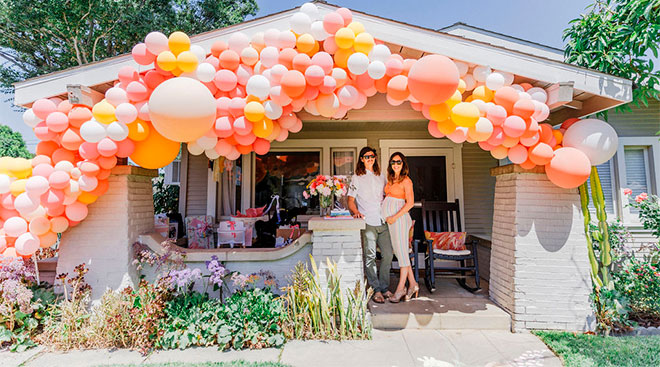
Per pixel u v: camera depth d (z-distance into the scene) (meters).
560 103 2.88
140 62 2.67
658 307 3.20
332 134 5.85
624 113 4.67
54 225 2.93
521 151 2.88
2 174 2.78
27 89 2.97
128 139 2.82
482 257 5.08
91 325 2.84
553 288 3.05
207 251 3.44
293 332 2.93
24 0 7.52
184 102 2.40
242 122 2.78
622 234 3.93
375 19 3.02
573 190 3.15
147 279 3.34
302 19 2.67
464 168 5.79
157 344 2.72
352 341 2.84
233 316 2.84
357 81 2.81
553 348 2.64
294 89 2.59
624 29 3.68
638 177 4.65
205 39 3.07
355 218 3.34
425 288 4.00
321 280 3.16
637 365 2.35
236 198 5.92
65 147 2.83
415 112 3.74
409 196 3.47
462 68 3.02
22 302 2.79
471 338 2.90
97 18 8.10
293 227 4.62
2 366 2.46
